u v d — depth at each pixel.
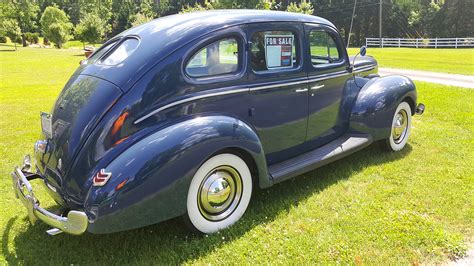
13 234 3.16
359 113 4.38
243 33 3.25
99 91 2.80
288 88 3.62
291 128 3.76
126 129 2.68
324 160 3.88
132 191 2.52
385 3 56.75
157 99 2.78
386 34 57.97
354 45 59.34
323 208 3.46
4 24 46.66
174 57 2.87
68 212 2.73
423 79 12.23
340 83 4.30
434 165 4.48
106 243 2.98
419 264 2.64
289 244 2.91
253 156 3.12
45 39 54.69
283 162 3.76
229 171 3.08
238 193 3.18
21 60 24.83
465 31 49.97
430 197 3.63
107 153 2.65
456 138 5.54
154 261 2.74
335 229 3.10
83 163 2.69
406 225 3.12
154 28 3.18
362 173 4.27
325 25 4.09
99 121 2.69
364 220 3.23
